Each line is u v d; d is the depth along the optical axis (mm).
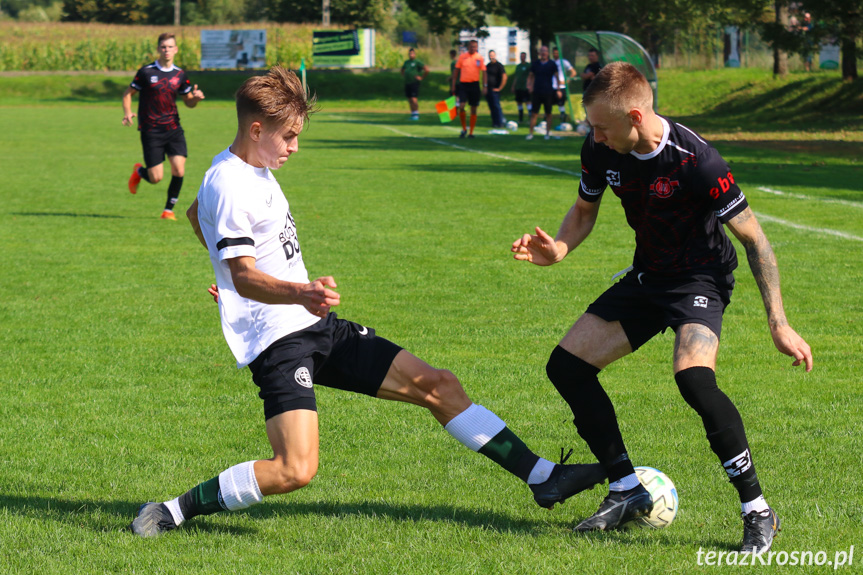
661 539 4457
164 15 117000
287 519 4770
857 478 5207
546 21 55438
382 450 5863
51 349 8312
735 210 4266
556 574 4035
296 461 4246
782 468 5379
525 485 5266
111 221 15703
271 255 4344
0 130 36969
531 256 4871
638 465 5473
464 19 63000
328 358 4508
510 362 7793
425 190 19266
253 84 4211
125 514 4840
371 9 100750
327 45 70875
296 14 100562
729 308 9680
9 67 70875
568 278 11094
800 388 7012
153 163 15430
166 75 15211
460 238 13805
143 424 6387
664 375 7453
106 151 28750
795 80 45312
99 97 65562
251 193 4230
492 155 27125
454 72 34594
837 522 4590
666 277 4477
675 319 4391
